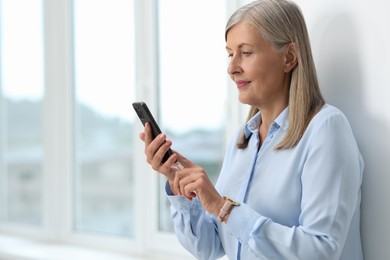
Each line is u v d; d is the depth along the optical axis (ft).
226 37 4.59
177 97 7.71
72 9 9.17
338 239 4.00
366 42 4.73
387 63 4.58
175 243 7.64
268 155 4.55
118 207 8.87
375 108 4.68
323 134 4.16
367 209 4.76
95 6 8.80
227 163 5.10
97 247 8.76
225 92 7.06
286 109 4.53
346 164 4.09
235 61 4.48
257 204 4.47
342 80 4.93
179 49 7.64
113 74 8.60
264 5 4.41
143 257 8.01
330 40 5.02
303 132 4.33
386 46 4.59
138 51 7.97
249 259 4.51
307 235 3.98
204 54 7.34
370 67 4.70
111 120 8.77
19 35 10.18
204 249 5.09
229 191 4.83
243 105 6.72
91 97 9.00
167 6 7.77
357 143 4.83
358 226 4.72
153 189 7.90
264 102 4.58
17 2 10.17
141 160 7.98
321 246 3.93
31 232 9.84
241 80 4.50
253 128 4.88
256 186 4.53
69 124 9.23
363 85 4.76
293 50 4.42
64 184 9.27
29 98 10.11
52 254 8.50
